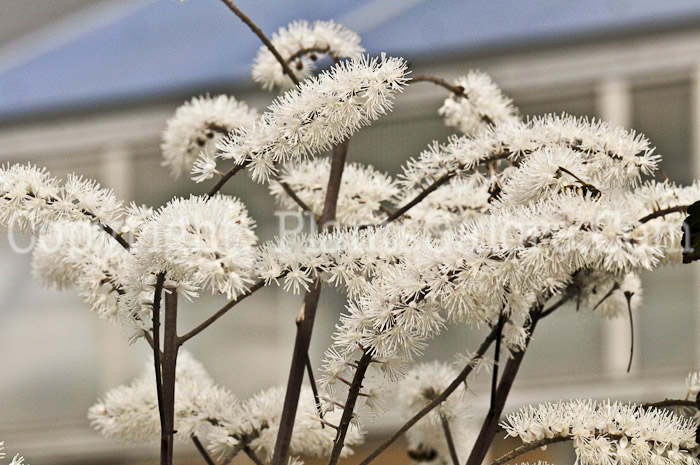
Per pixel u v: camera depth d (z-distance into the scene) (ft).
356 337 3.10
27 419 9.34
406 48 8.98
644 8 8.79
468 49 8.93
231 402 3.57
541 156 3.15
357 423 3.19
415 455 3.68
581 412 3.20
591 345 8.65
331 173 3.49
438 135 8.88
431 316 3.07
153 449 9.02
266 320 9.05
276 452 3.34
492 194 3.34
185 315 9.10
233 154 3.16
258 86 9.04
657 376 8.54
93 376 9.30
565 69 8.91
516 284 3.07
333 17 9.25
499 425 3.29
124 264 3.26
